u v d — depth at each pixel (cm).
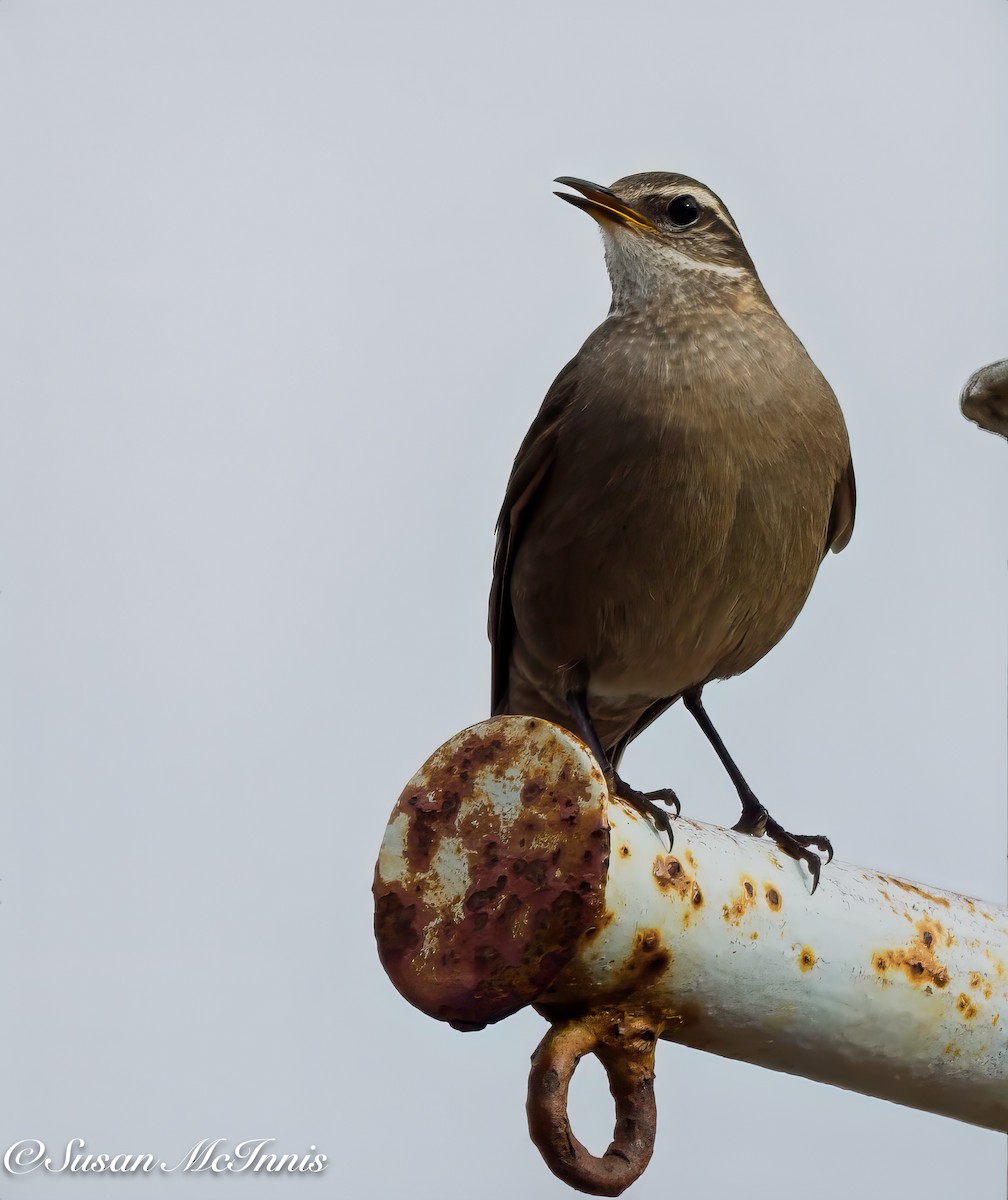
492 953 466
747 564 875
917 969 546
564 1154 473
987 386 657
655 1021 499
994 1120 602
